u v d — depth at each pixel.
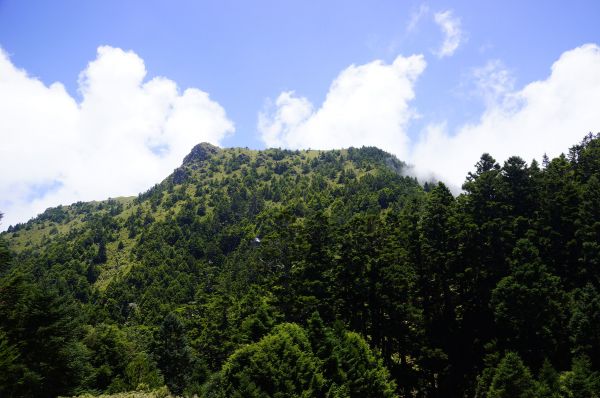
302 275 47.97
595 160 65.75
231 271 137.25
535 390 32.47
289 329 33.03
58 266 188.62
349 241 50.09
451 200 55.28
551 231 50.06
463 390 43.34
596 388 31.47
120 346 65.12
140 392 49.88
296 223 56.72
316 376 29.84
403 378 43.31
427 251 49.88
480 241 49.50
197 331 73.06
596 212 48.59
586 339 37.50
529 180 56.91
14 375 34.00
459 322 50.25
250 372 27.81
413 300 50.91
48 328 39.41
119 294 156.62
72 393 41.91
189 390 46.31
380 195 176.25
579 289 43.25
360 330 47.03
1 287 36.31
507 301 42.09
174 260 176.38
